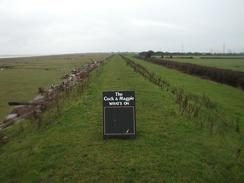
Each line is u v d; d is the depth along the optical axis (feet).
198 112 56.85
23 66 284.20
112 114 39.37
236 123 51.96
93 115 53.83
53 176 29.73
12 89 120.88
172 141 39.27
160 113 55.47
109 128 39.45
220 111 63.36
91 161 32.50
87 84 94.94
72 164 32.01
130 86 94.58
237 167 32.14
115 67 191.01
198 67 158.81
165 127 45.93
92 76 128.16
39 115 55.42
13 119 63.67
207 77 141.38
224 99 81.71
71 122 49.62
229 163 32.96
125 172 29.78
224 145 38.63
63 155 34.68
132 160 32.50
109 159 32.86
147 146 36.94
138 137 40.42
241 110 67.00
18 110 72.54
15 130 51.49
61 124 48.85
